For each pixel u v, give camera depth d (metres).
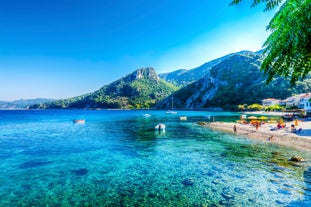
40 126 73.56
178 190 15.59
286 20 3.54
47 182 17.84
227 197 14.15
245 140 36.53
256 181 16.78
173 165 21.97
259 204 13.06
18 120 106.31
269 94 147.62
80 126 71.94
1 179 18.64
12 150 31.20
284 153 26.05
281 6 3.74
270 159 23.41
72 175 19.56
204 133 46.81
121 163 23.28
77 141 38.97
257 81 180.50
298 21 3.31
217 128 55.66
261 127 50.94
